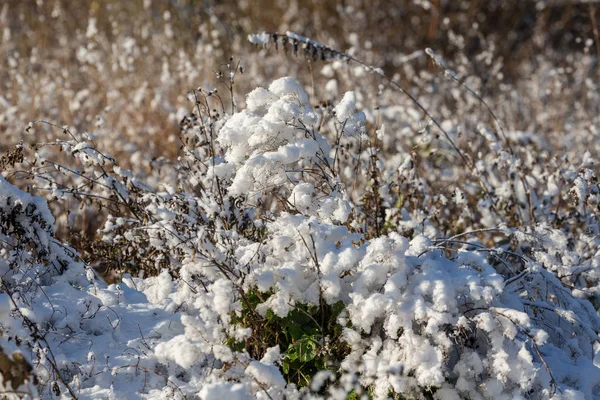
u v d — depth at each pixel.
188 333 2.80
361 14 13.20
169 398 2.88
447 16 14.44
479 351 2.97
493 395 2.83
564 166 5.09
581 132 6.94
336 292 2.92
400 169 4.41
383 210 4.33
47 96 7.31
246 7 14.13
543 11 15.36
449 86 8.70
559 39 14.62
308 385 2.95
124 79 8.12
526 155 5.90
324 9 14.42
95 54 8.09
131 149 6.51
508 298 3.25
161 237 3.32
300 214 3.32
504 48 13.29
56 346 3.21
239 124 3.29
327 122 4.54
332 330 3.05
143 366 3.11
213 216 3.23
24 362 2.42
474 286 2.92
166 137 7.05
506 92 8.73
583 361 3.30
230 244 3.16
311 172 3.39
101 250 3.97
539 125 7.74
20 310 3.04
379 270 2.96
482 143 6.51
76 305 3.44
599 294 3.95
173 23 11.35
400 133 5.99
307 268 3.06
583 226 4.63
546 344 3.29
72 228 4.34
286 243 3.10
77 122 6.75
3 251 3.51
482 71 9.80
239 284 2.96
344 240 3.22
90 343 3.24
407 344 2.81
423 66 11.90
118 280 4.36
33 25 11.77
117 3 12.84
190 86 7.52
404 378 2.78
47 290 3.54
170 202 3.59
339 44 11.99
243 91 8.30
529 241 3.96
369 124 6.10
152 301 3.15
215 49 10.12
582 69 9.03
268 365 2.71
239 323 3.03
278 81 3.38
